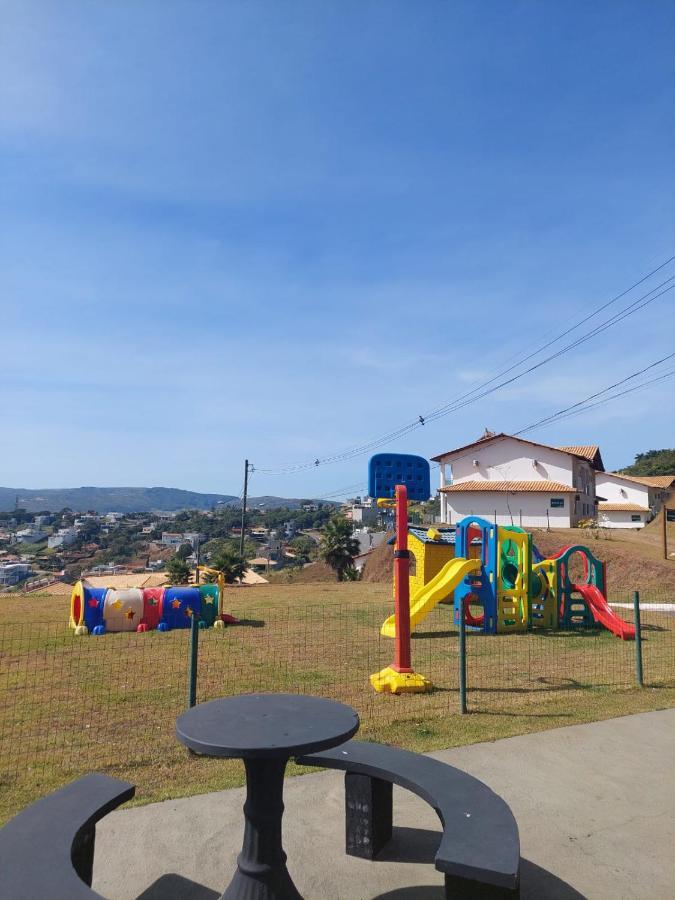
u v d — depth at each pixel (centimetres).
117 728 694
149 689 858
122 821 463
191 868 405
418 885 392
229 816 472
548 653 1153
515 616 1416
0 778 551
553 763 582
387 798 441
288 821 469
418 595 1422
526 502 3834
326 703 403
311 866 412
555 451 3941
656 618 1569
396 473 956
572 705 779
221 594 1415
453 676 951
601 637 1345
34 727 697
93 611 1317
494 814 351
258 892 344
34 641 1220
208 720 364
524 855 423
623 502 5472
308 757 438
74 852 324
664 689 863
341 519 4591
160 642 1210
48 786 532
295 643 1202
